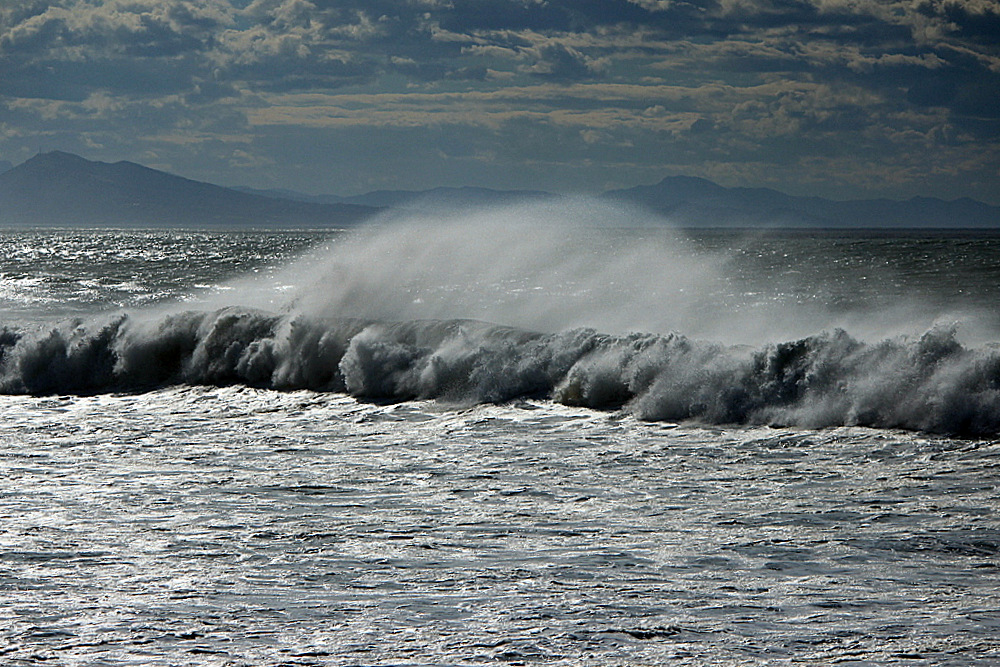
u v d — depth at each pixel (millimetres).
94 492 39656
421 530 33500
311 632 24438
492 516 35250
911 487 37281
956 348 47688
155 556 30859
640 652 22953
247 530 33750
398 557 30484
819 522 33250
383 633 24312
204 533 33469
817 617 24844
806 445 44875
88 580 28562
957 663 21906
